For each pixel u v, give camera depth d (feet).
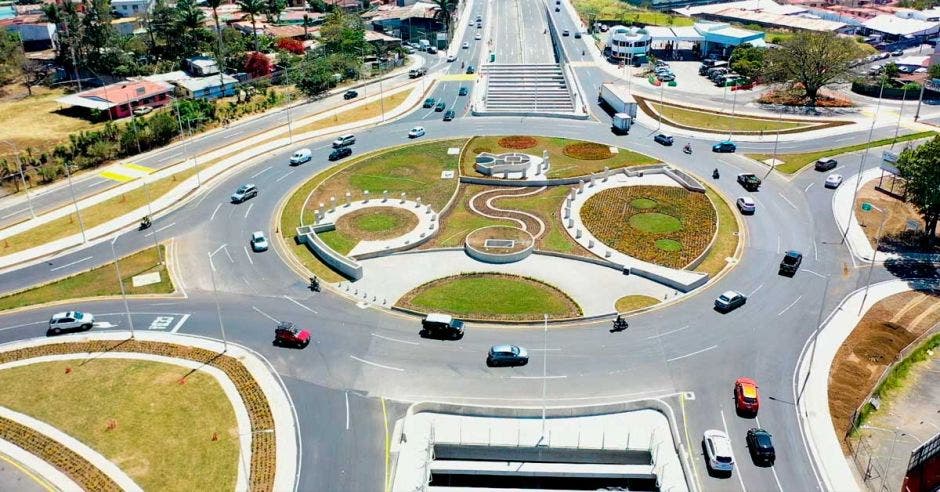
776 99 566.36
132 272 325.62
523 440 218.18
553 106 556.51
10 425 228.22
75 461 213.05
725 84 602.44
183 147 480.23
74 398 240.32
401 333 277.23
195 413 232.53
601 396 240.94
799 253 329.11
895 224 362.53
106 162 461.37
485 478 212.02
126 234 361.51
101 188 419.95
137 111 539.70
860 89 583.99
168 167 448.65
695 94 584.40
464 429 224.12
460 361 259.80
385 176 427.33
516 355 256.32
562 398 239.71
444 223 369.09
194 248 347.15
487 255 329.31
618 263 323.78
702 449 218.18
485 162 438.81
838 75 541.34
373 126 519.60
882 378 247.09
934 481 179.22
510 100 571.28
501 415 230.48
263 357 262.47
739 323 281.54
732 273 319.68
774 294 302.04
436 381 249.34
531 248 337.11
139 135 476.13
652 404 233.35
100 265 332.19
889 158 399.03
